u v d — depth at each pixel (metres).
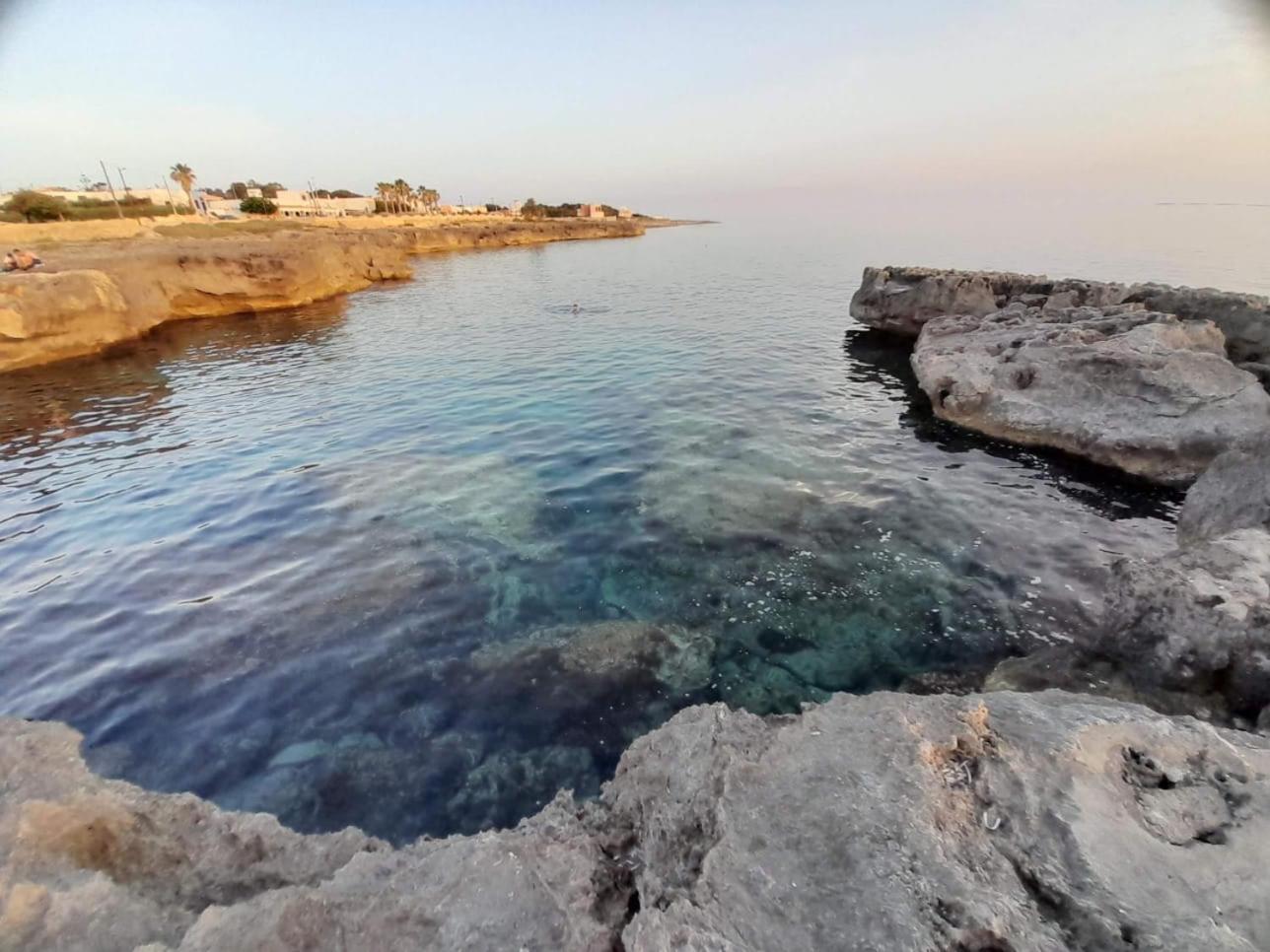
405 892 3.20
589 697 6.52
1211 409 11.52
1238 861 2.85
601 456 12.92
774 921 2.73
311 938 2.88
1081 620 7.52
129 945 3.06
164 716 6.27
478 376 19.97
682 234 133.75
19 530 10.25
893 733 3.69
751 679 6.77
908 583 8.36
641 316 31.03
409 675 6.84
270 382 19.97
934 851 2.95
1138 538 9.47
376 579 8.63
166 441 14.58
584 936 2.96
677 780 3.95
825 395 17.33
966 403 14.49
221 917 2.95
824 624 7.63
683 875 3.31
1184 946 2.48
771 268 53.00
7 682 6.73
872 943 2.57
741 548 9.32
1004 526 9.85
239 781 5.55
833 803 3.28
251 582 8.59
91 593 8.35
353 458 13.09
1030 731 3.72
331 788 5.48
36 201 60.03
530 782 5.54
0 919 3.02
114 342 26.34
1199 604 5.47
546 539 9.72
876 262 51.31
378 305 37.94
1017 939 2.55
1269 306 14.84
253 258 35.62
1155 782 3.38
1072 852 2.94
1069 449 12.78
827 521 10.03
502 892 3.20
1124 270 36.34
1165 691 5.47
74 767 4.14
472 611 7.97
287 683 6.72
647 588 8.42
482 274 56.56
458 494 11.29
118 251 37.97
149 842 3.93
